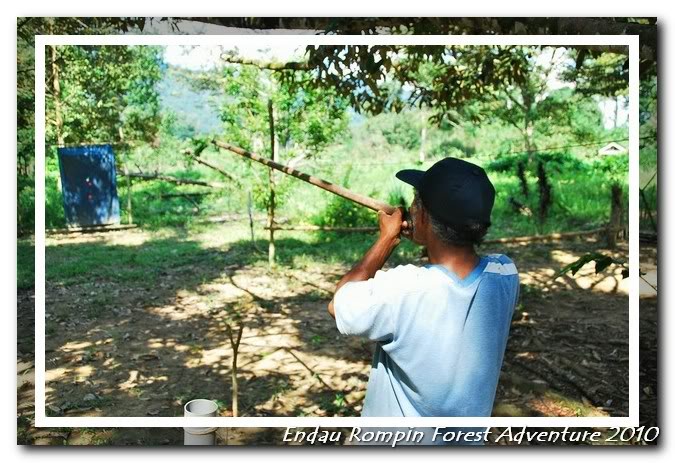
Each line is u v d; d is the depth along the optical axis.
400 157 19.94
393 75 4.97
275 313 6.18
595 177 12.62
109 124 11.76
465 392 1.51
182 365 4.75
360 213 10.38
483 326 1.51
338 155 11.45
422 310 1.49
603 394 4.09
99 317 6.01
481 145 18.00
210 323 5.86
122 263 8.43
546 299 6.46
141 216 12.14
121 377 4.51
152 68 11.60
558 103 13.53
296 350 5.08
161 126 12.77
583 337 5.23
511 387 4.22
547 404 3.96
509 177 13.69
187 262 8.59
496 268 1.57
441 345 1.50
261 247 9.52
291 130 8.52
